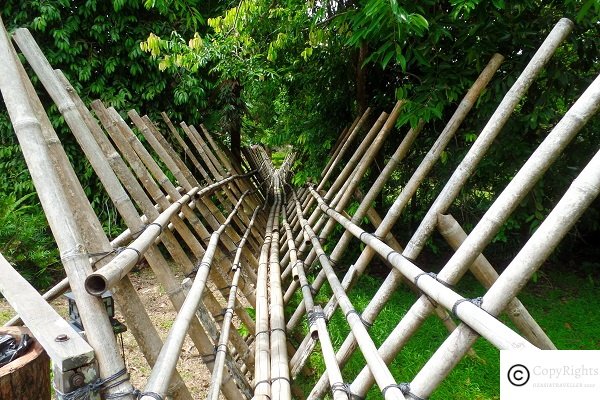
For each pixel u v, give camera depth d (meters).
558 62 2.42
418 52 2.14
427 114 2.20
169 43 4.06
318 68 4.18
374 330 3.11
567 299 3.57
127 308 1.27
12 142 4.98
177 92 4.93
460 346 1.12
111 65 4.86
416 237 1.71
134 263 1.24
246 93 5.44
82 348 0.94
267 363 1.97
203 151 4.37
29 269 4.40
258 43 4.14
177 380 1.42
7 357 1.23
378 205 4.13
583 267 4.16
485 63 2.35
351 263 4.38
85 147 1.52
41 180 1.10
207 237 2.71
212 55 3.95
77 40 4.80
